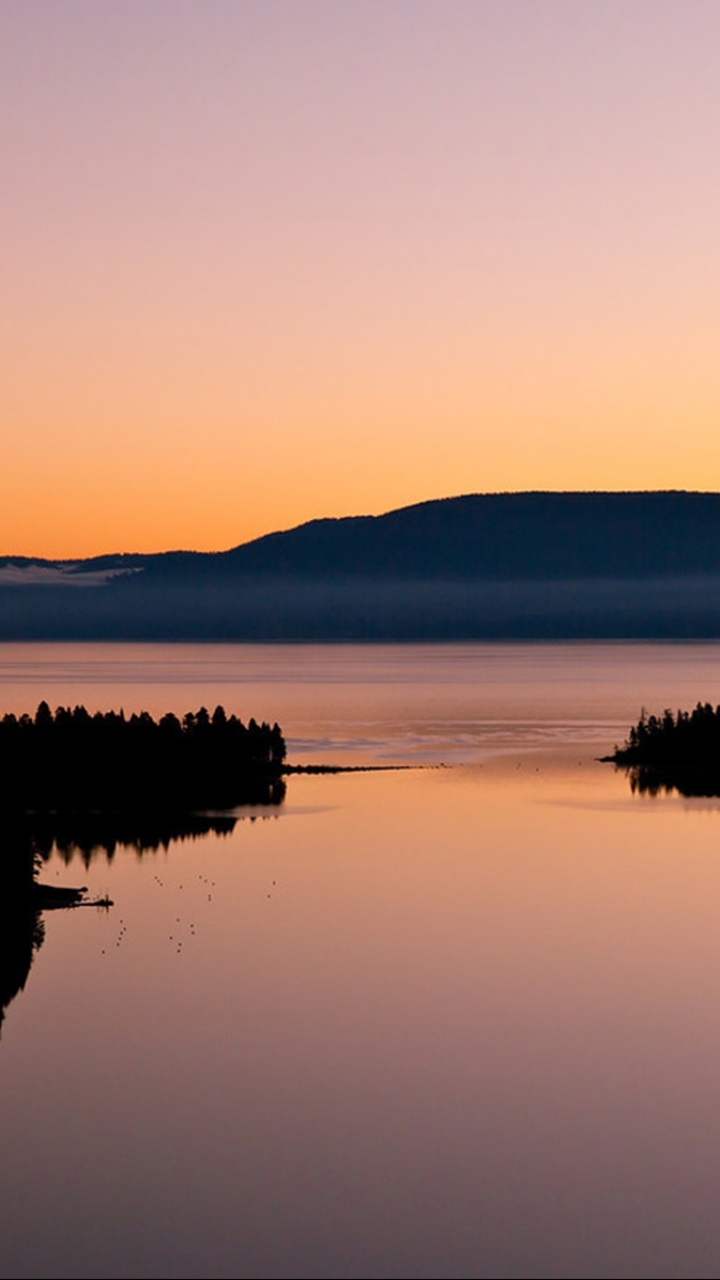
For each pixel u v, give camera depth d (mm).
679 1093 170625
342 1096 167250
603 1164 149875
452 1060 180875
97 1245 130750
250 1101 165375
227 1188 142000
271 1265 127375
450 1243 131250
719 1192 144000
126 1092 165875
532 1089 171000
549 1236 133875
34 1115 159625
